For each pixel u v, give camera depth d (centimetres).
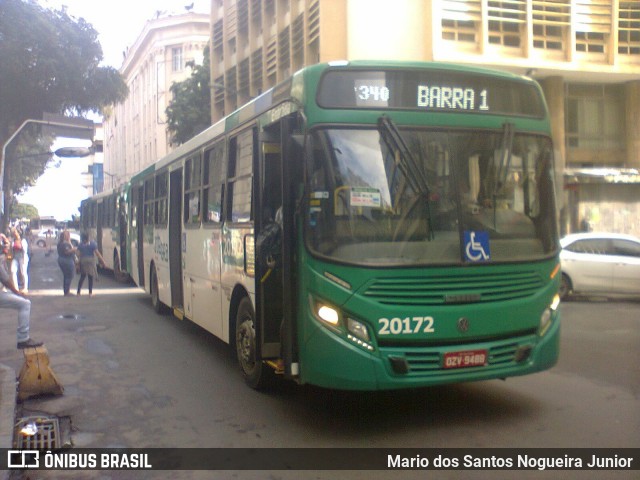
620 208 2447
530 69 2216
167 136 5150
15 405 671
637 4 2261
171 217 1162
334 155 570
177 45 5288
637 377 782
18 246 1883
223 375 827
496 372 574
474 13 2130
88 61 3152
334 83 582
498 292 581
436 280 561
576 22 2214
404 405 673
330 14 2225
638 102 2414
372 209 567
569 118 2452
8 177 3312
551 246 622
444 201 580
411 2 2167
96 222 2758
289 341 585
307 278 568
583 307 1434
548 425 599
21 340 827
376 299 549
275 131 653
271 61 2881
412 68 595
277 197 648
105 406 693
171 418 646
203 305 943
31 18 2947
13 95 3084
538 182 629
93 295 1798
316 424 617
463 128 599
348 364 545
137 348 1009
